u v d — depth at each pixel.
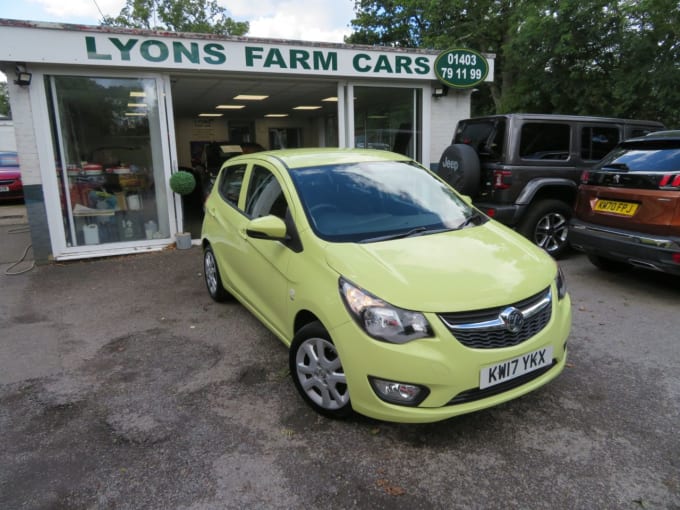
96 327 4.78
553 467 2.63
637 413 3.09
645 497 2.40
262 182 4.21
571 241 5.71
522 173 6.40
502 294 2.71
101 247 7.65
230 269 4.69
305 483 2.55
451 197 4.09
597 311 4.82
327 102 12.84
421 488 2.50
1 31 6.30
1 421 3.19
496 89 21.80
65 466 2.72
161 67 7.11
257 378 3.68
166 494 2.49
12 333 4.67
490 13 20.14
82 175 7.43
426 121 9.15
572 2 13.16
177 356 4.09
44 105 6.94
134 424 3.11
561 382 3.49
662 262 4.68
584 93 14.20
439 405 2.59
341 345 2.76
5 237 9.41
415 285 2.70
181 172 7.72
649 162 4.91
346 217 3.48
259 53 7.51
